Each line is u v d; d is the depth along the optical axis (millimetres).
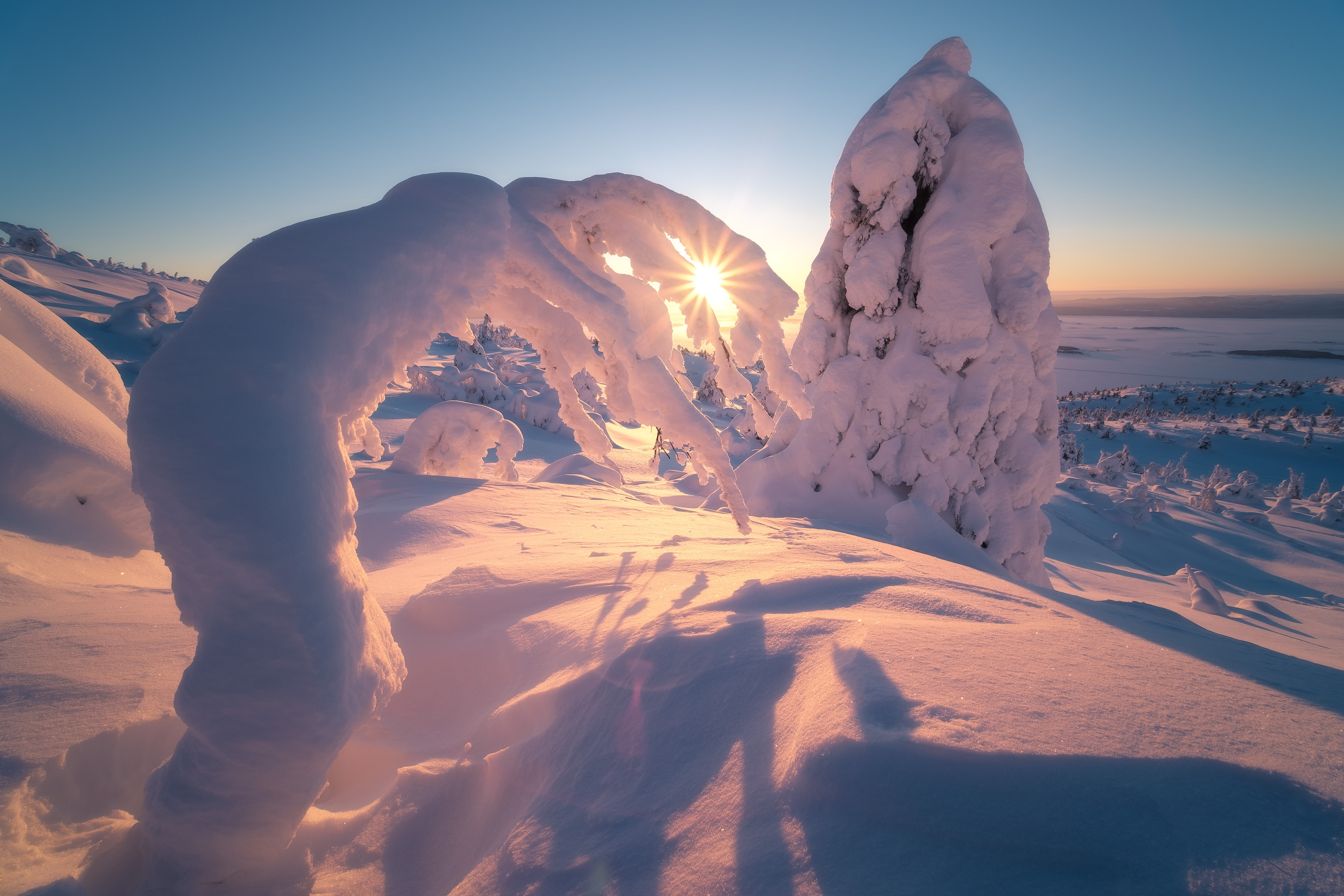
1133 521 26078
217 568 1658
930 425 11195
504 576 3811
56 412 5590
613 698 2172
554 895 1430
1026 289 10805
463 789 2123
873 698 1707
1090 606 3803
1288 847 1214
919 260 11461
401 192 2479
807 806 1444
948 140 11648
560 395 4023
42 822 1960
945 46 11852
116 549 5508
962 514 11133
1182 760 1460
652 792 1695
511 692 2646
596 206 4074
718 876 1338
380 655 2111
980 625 2525
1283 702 1816
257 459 1678
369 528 6883
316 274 1937
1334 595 20172
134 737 2348
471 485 9820
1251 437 74625
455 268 2396
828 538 6211
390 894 1794
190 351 1738
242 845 1760
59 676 2635
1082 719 1631
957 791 1370
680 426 4008
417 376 39375
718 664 2217
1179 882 1143
